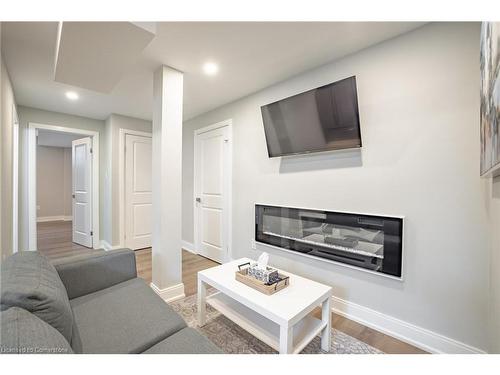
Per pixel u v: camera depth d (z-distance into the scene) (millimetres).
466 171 1447
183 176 4020
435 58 1552
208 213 3473
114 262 1674
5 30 1650
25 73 2309
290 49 1891
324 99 1971
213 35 1720
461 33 1463
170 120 2193
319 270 2178
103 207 4074
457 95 1476
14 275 1041
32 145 3342
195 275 2834
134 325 1190
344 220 1984
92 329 1147
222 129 3213
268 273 1557
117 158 3746
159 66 2168
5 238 2191
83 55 1573
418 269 1620
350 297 1965
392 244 1714
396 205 1713
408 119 1658
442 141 1529
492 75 881
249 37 1744
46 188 7000
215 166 3342
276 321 1271
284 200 2467
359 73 1897
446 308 1516
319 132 2055
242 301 1453
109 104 3229
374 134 1818
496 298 1142
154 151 2240
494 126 872
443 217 1525
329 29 1646
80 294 1495
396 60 1710
